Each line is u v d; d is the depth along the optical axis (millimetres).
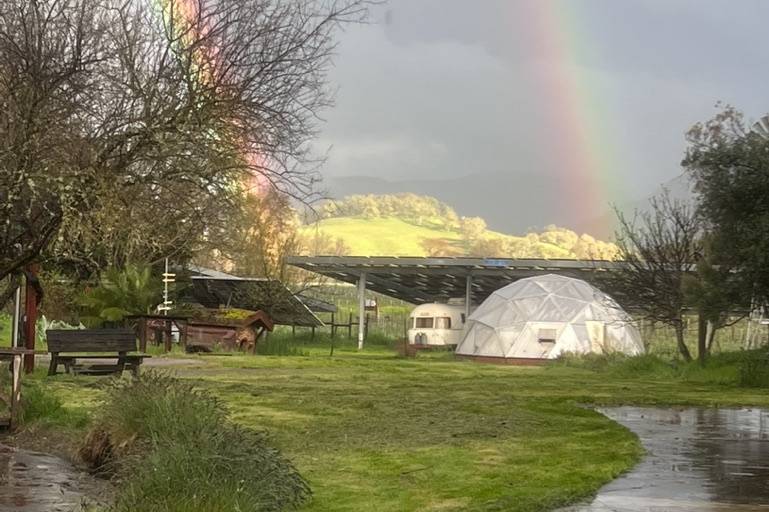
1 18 9086
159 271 39188
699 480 8328
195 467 6512
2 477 8188
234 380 19734
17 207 9836
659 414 14461
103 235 9727
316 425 11945
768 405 16125
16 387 10898
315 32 9969
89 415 10695
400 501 7281
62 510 6828
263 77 9734
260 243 44344
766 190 21344
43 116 8938
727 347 37344
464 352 40188
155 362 25172
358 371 24734
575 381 22156
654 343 42250
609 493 7691
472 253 186125
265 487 6715
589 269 41875
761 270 21016
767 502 7301
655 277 27484
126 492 6430
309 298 49188
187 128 9281
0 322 30984
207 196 10234
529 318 38188
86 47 9297
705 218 22406
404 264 43781
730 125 22047
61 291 34312
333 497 7418
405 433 11258
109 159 9414
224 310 35688
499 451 9945
